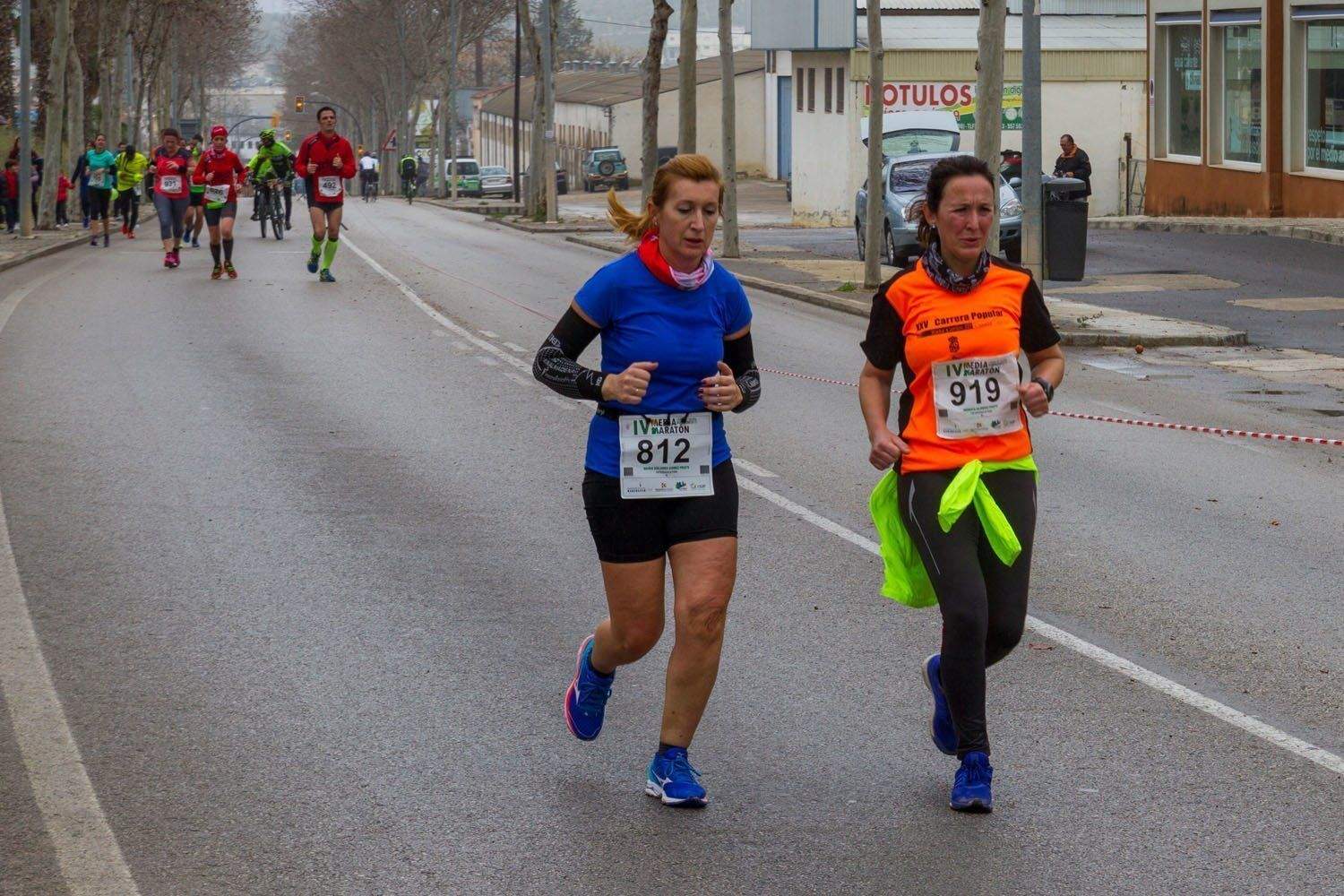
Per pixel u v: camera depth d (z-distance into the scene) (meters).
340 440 23.75
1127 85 96.19
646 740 11.97
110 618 14.89
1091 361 33.50
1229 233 62.00
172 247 54.12
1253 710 12.59
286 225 76.19
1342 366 32.50
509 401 27.41
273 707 12.58
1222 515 19.55
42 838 10.11
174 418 25.36
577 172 187.38
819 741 11.95
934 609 15.46
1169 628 14.80
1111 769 11.36
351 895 9.34
